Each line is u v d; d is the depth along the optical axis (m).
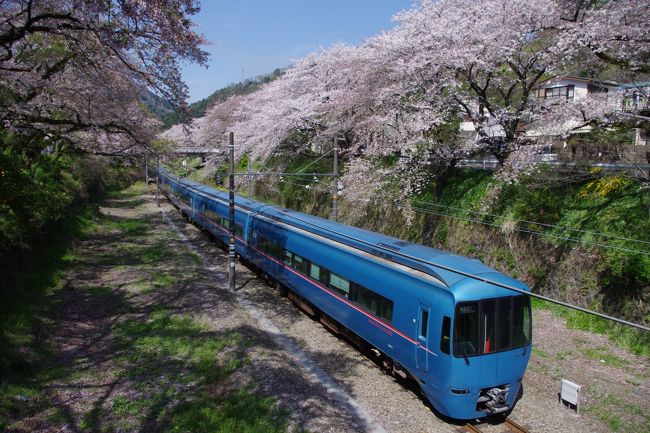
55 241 18.53
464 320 7.83
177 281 16.27
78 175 32.44
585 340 11.46
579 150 14.66
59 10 12.04
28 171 16.05
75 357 10.07
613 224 12.38
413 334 8.66
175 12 10.99
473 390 7.88
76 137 22.69
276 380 8.99
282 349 11.05
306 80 26.11
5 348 9.21
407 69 15.35
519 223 14.48
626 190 12.67
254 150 26.67
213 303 13.75
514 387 8.39
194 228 29.78
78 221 24.91
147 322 12.22
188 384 8.92
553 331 12.03
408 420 8.16
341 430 7.53
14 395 7.91
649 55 12.73
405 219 18.73
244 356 10.02
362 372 10.08
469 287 7.96
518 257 14.39
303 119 23.67
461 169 18.16
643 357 10.52
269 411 7.90
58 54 15.67
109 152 24.31
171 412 7.88
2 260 12.62
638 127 13.45
